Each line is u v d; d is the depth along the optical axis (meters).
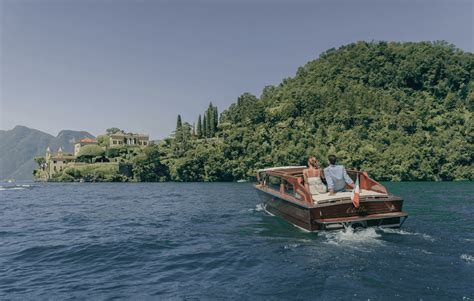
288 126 122.12
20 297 6.57
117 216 18.94
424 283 6.34
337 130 116.25
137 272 8.00
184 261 8.77
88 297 6.46
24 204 28.42
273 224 14.17
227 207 22.42
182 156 110.75
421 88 156.75
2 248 10.84
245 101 154.00
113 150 129.62
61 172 123.62
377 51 171.62
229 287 6.65
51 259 9.45
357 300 5.65
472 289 6.03
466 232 11.40
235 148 108.06
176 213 19.53
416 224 13.38
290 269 7.47
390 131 109.31
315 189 12.26
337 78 159.38
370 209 10.80
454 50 171.75
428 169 89.81
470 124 103.75
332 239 10.16
